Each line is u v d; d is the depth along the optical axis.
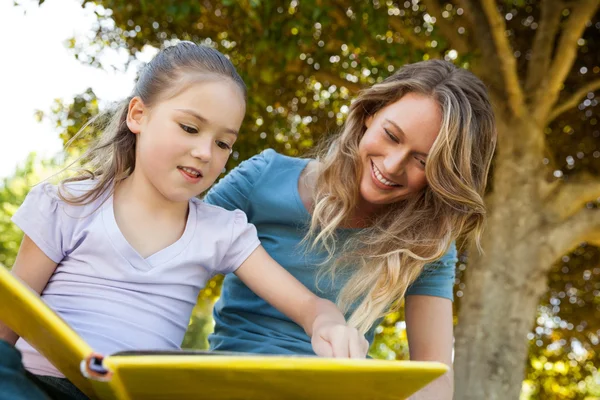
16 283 0.87
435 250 1.71
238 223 1.59
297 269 1.76
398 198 1.73
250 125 5.53
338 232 1.79
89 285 1.42
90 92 5.83
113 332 1.38
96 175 1.57
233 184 1.88
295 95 5.86
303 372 0.86
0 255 16.55
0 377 0.86
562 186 5.29
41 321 0.87
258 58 4.79
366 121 1.77
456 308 6.33
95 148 1.57
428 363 0.93
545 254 5.07
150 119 1.47
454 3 5.72
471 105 1.73
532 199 5.16
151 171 1.45
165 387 0.89
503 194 5.17
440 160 1.65
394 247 1.71
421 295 1.80
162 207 1.52
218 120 1.44
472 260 5.17
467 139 1.67
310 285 1.75
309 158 2.05
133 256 1.44
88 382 0.98
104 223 1.46
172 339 1.46
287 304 1.52
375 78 5.02
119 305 1.41
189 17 5.19
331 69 5.39
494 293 4.97
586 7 5.11
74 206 1.47
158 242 1.50
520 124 5.12
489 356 4.83
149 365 0.82
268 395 0.96
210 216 1.58
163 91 1.47
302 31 4.55
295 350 1.69
